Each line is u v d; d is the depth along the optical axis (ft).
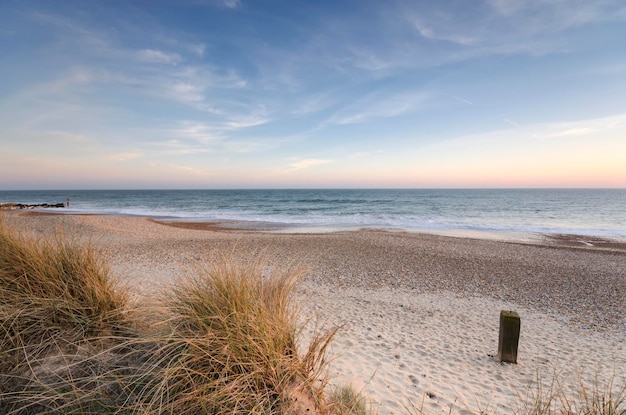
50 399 6.73
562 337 19.54
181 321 8.70
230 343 7.82
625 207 159.63
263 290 10.85
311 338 14.82
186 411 6.78
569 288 30.83
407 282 31.42
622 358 16.56
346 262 38.83
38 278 9.77
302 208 154.51
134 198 267.80
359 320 19.65
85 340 8.05
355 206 167.43
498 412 10.55
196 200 231.71
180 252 41.09
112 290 10.69
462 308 24.56
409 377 12.40
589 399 11.83
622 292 29.84
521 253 47.26
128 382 7.18
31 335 8.30
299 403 7.86
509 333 15.08
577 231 75.92
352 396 9.32
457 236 64.54
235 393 6.98
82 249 11.68
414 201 209.05
